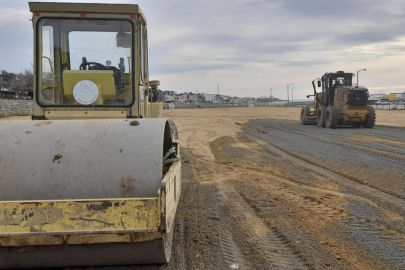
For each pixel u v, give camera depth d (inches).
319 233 199.9
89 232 126.7
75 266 148.5
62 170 142.0
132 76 213.5
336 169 372.8
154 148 146.6
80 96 208.7
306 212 237.5
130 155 144.8
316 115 975.6
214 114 1627.7
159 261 150.6
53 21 211.9
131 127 154.9
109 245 138.4
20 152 145.1
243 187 307.0
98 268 154.2
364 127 852.6
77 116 210.2
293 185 311.9
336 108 848.3
